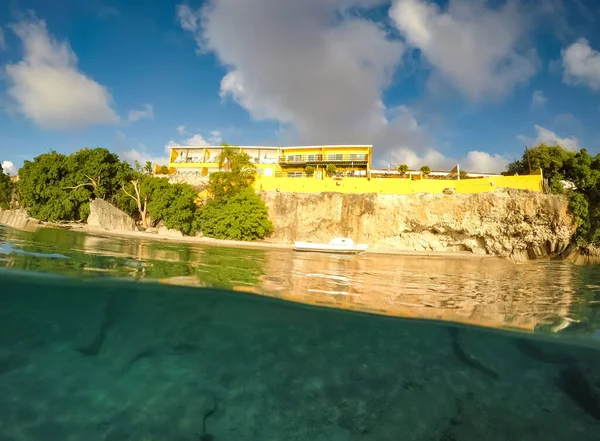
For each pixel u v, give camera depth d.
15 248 11.80
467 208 32.94
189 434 5.04
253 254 21.06
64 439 4.70
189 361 7.04
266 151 48.72
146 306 8.84
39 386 5.60
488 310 8.90
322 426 5.46
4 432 4.67
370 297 9.65
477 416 5.84
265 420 5.49
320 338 8.78
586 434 5.51
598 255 30.64
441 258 29.39
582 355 7.72
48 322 7.71
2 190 42.84
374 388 6.55
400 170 42.59
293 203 36.19
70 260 10.42
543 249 32.00
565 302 10.48
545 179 33.44
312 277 12.85
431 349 8.28
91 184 36.03
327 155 48.00
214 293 8.84
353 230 34.88
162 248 18.44
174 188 34.28
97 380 6.02
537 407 6.14
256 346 8.01
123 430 5.00
